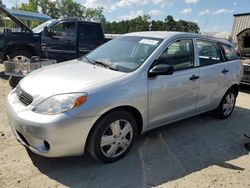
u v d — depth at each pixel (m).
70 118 3.38
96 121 3.63
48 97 3.50
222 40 5.80
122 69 4.18
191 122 5.70
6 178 3.50
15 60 8.23
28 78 4.20
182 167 3.97
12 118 3.69
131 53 4.55
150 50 4.44
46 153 3.44
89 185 3.46
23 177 3.54
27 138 3.54
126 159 4.07
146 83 4.11
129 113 3.96
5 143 4.36
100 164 3.91
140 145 4.54
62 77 3.93
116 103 3.72
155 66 4.16
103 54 4.86
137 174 3.73
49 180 3.52
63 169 3.76
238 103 7.36
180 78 4.61
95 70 4.20
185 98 4.78
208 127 5.49
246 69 8.33
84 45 10.17
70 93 3.50
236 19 10.83
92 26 10.30
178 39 4.75
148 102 4.16
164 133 5.07
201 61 5.11
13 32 9.49
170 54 4.57
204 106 5.28
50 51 9.84
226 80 5.61
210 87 5.25
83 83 3.71
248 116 6.29
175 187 3.51
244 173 3.92
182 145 4.64
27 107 3.57
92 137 3.66
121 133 3.94
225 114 5.96
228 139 5.01
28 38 9.52
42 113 3.44
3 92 7.21
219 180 3.71
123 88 3.84
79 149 3.57
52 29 9.83
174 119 4.75
